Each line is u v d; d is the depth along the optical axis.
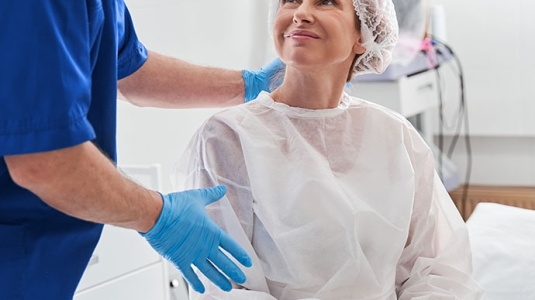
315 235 1.39
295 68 1.43
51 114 1.10
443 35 3.29
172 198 1.29
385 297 1.45
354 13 1.42
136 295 1.96
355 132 1.49
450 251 1.53
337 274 1.40
